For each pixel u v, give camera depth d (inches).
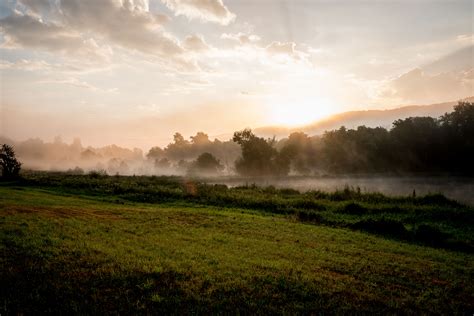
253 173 4338.1
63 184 1860.2
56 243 542.6
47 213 848.3
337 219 1047.6
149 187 1764.3
